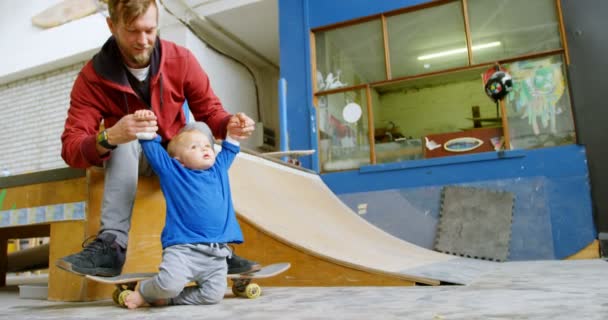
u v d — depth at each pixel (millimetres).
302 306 1253
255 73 8422
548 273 2174
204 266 1362
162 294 1308
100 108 1669
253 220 2051
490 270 2484
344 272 1874
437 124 5824
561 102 4711
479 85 5719
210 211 1382
